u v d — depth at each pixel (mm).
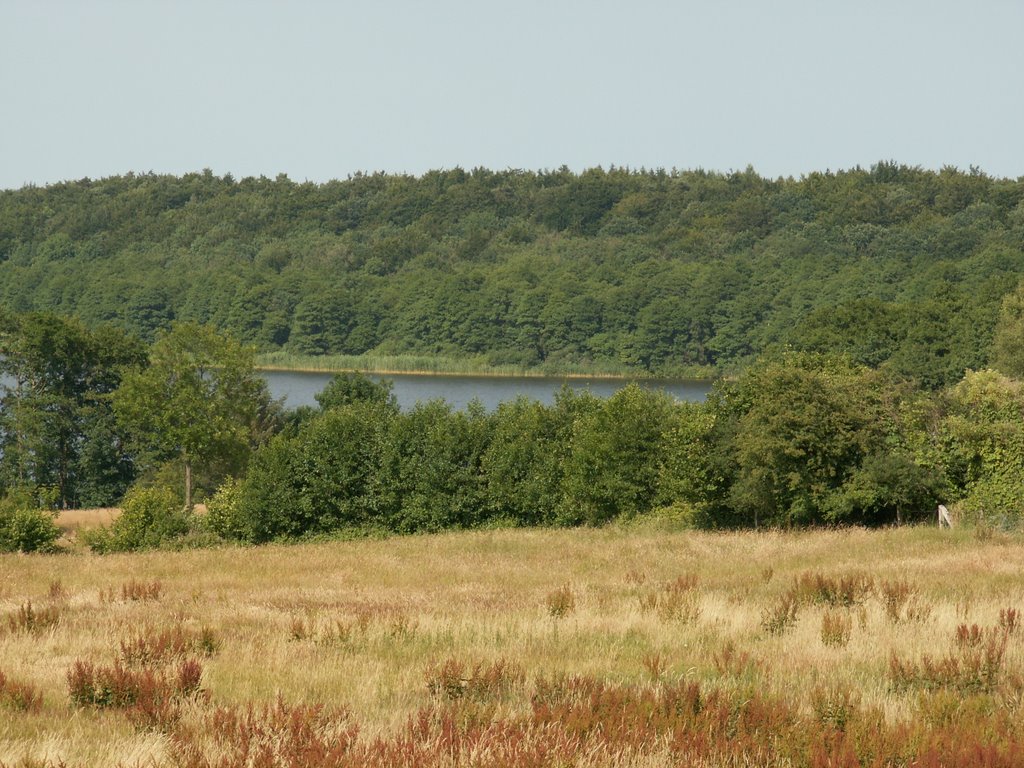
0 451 162625
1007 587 50000
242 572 68812
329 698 28891
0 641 37250
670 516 95625
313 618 43125
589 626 40375
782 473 86625
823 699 26250
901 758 22750
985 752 22344
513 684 30156
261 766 21406
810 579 49438
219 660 34188
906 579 52281
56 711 27141
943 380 182250
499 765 21328
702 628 39812
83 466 162000
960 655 32500
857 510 90125
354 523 106625
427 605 48781
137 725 25500
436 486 105188
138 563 76000
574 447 102938
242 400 150500
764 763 22641
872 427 86688
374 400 162750
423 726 24141
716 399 97438
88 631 39938
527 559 73000
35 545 93938
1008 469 86438
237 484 108500
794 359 103938
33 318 165375
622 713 25484
